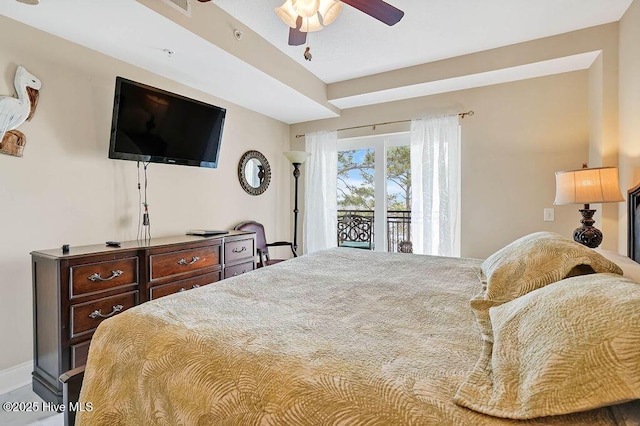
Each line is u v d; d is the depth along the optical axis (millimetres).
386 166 3945
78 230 2285
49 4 1782
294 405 729
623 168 2344
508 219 3170
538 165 3041
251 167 3891
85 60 2291
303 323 1121
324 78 3582
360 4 1636
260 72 2727
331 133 4113
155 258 2270
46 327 1871
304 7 1884
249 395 793
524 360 749
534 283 1189
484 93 3262
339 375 775
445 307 1283
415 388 721
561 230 2973
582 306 746
